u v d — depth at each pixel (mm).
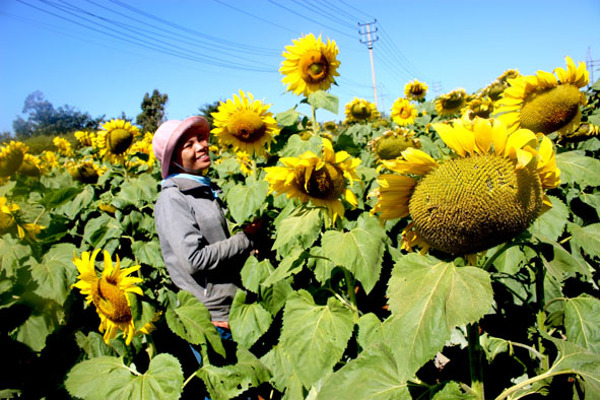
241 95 3580
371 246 2092
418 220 1619
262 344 3150
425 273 1509
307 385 2076
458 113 7227
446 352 2703
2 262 2646
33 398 2627
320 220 2438
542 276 2098
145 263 3555
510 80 2762
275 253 3451
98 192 5527
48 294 2549
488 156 1512
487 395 2311
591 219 2836
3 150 4117
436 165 1613
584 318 1939
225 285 2920
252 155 3701
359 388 1784
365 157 4918
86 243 4082
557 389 1943
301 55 3330
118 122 5863
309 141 3121
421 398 1742
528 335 2389
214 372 2586
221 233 2891
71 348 2865
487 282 1361
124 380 2291
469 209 1434
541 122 2654
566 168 2303
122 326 2350
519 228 1481
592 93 4117
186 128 2844
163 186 2861
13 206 2818
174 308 2480
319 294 2678
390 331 1469
